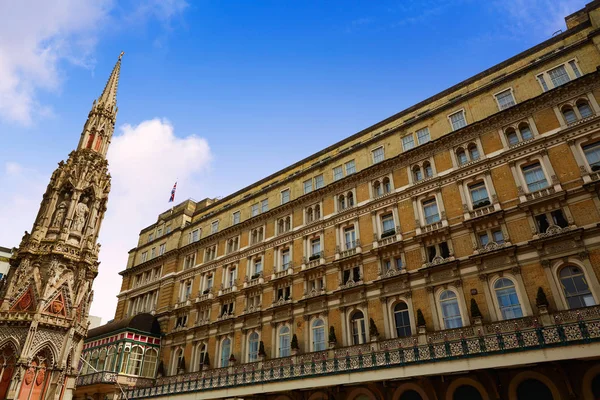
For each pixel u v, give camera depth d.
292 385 30.67
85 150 40.66
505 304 26.66
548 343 21.38
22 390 28.36
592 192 25.77
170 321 49.12
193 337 45.16
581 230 24.98
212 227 53.06
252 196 49.69
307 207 42.50
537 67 32.03
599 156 26.78
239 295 43.31
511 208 28.42
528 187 29.06
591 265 24.25
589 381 21.48
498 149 31.31
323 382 29.05
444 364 24.31
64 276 33.22
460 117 35.03
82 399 45.31
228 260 47.09
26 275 32.19
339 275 35.84
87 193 38.44
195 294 48.59
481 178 31.44
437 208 32.88
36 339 30.03
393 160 36.81
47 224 35.31
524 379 23.62
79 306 33.34
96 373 42.50
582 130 27.77
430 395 26.20
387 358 26.80
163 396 39.62
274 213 45.38
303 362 32.81
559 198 26.67
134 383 43.62
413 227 33.25
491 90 33.97
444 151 34.31
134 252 63.69
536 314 25.06
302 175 45.31
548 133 29.30
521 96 32.00
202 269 49.50
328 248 38.25
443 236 31.16
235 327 41.62
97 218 38.44
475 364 23.23
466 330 26.39
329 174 42.62
